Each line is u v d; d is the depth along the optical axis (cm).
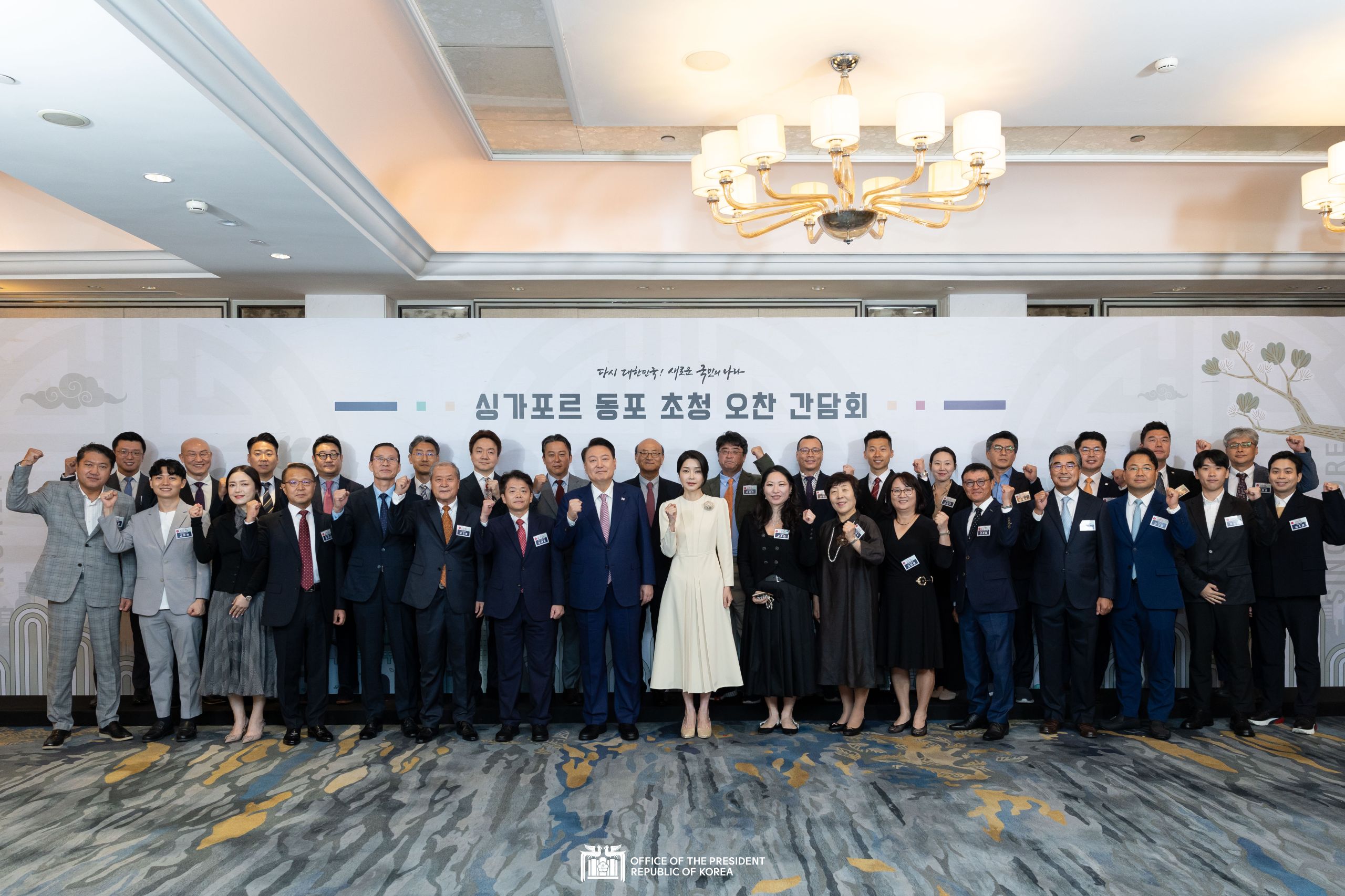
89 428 570
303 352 584
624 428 589
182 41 297
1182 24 345
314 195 447
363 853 339
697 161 470
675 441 589
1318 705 518
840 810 376
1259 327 584
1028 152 620
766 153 393
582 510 486
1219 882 311
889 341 591
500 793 400
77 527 486
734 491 553
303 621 476
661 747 466
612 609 485
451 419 588
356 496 495
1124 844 341
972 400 588
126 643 560
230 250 567
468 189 651
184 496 539
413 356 588
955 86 406
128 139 366
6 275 667
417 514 487
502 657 481
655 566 527
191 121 347
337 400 585
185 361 576
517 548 481
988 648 480
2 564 552
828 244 679
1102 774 419
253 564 473
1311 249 679
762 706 533
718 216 493
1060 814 370
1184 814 370
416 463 534
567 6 333
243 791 405
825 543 487
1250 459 525
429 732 482
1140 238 683
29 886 315
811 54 373
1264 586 491
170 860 335
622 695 488
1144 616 485
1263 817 367
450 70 478
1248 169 657
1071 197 668
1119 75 391
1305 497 491
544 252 671
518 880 316
